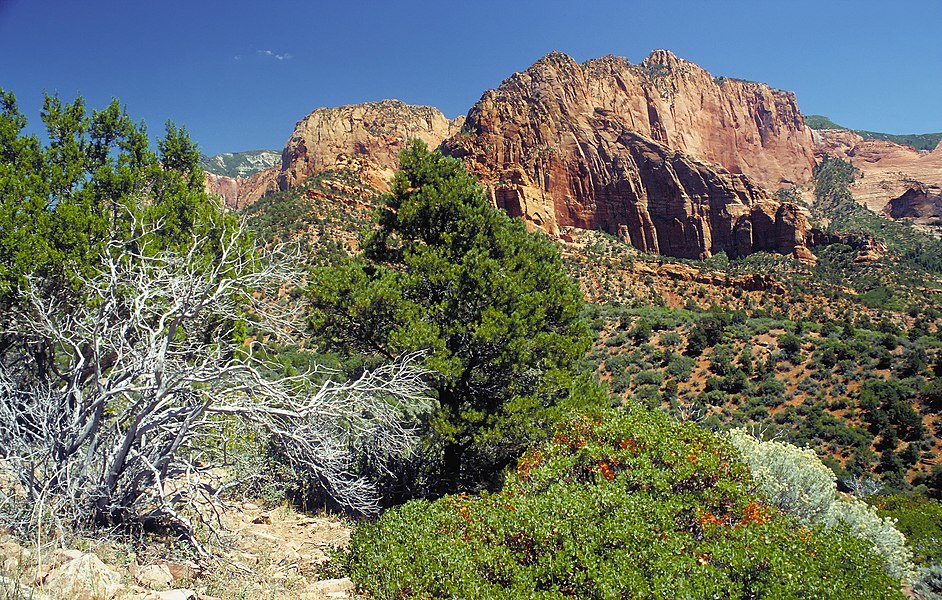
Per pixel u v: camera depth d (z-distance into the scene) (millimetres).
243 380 5961
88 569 3652
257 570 5297
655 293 91125
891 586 4785
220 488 5785
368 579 5051
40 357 9031
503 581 4691
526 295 10797
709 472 5859
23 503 4957
